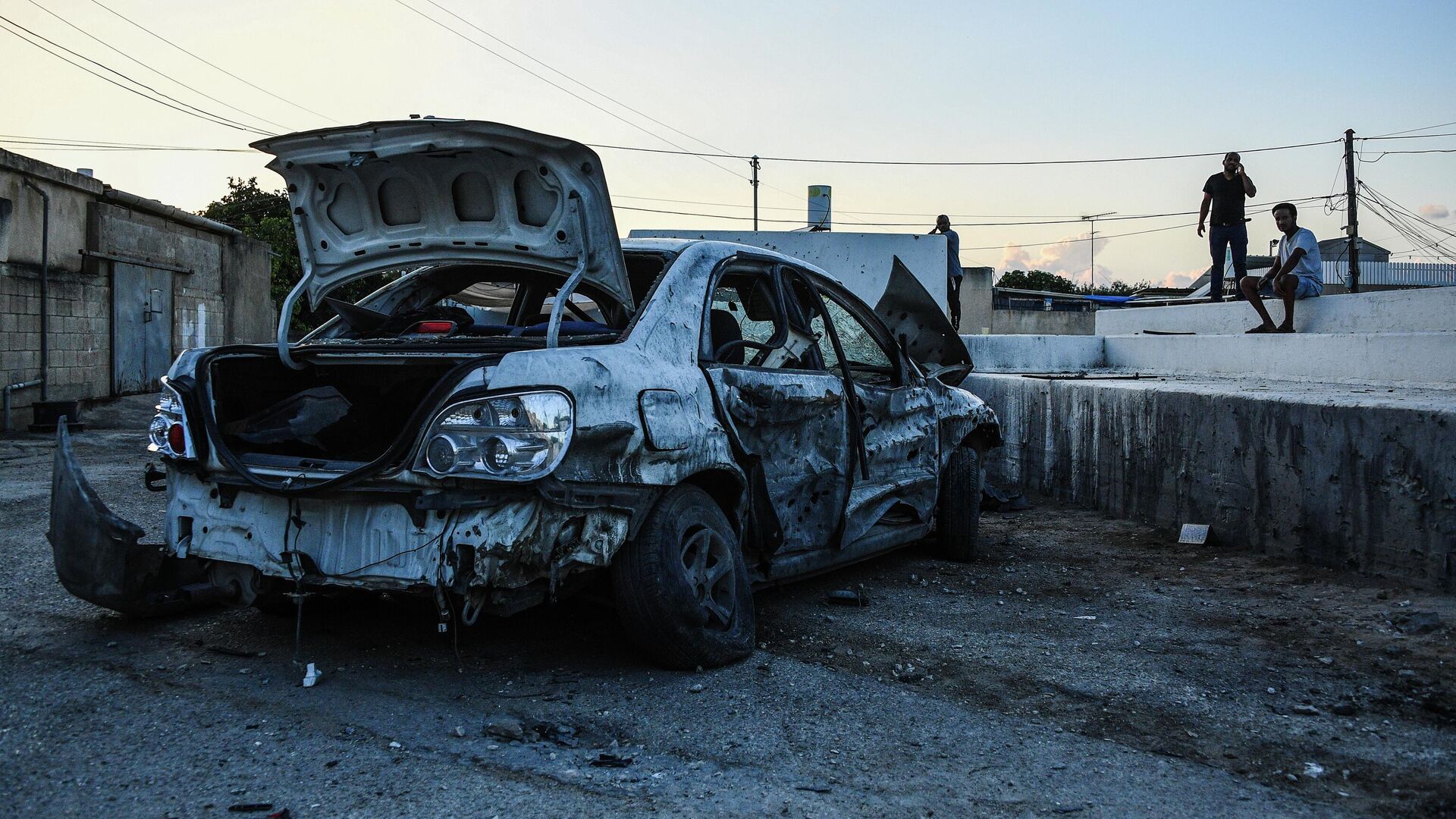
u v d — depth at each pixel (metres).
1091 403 8.08
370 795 2.61
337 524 3.33
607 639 4.04
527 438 3.12
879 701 3.50
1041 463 8.95
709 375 3.92
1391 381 8.22
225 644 3.87
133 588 3.91
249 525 3.51
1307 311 10.56
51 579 4.68
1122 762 3.02
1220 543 6.46
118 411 14.80
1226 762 3.04
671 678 3.63
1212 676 3.84
